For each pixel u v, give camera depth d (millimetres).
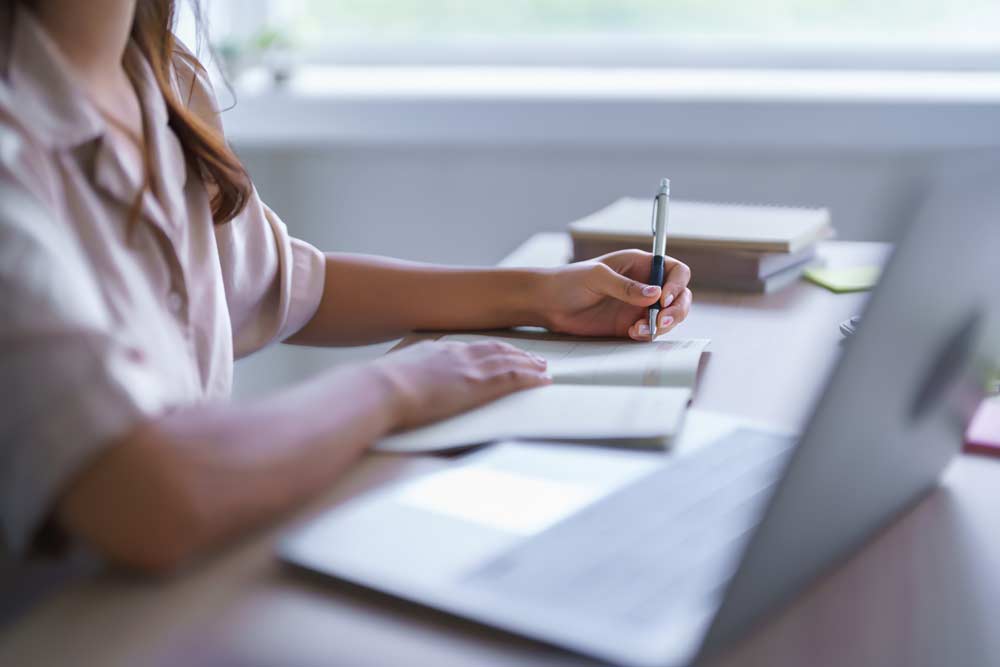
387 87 2344
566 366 935
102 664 493
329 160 2410
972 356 626
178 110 927
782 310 1161
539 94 2246
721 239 1230
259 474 616
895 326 500
